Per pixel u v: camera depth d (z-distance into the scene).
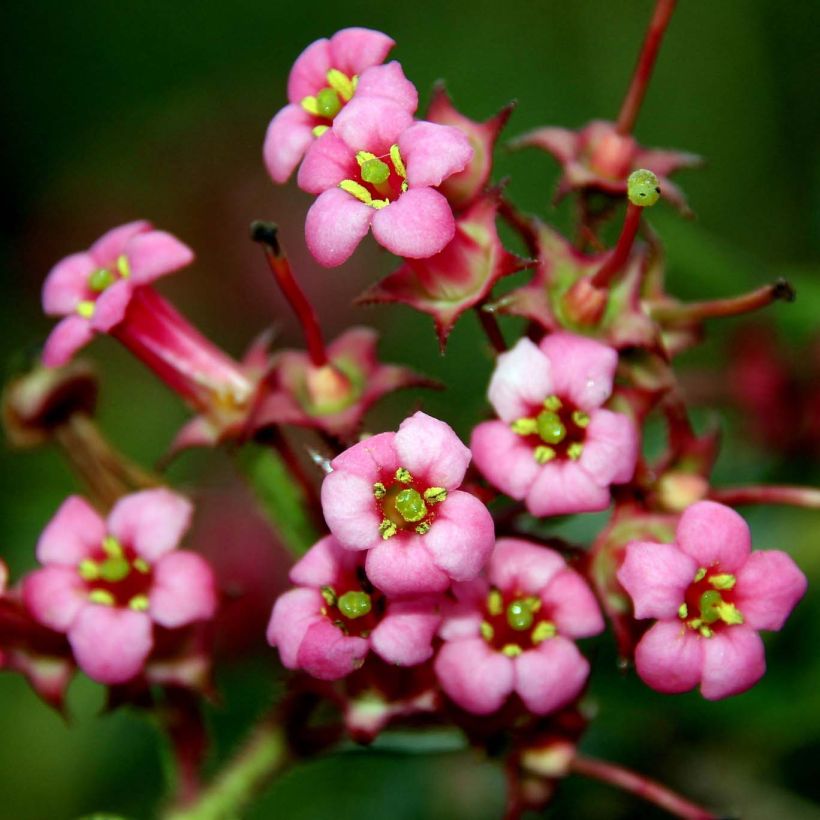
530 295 0.22
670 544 0.21
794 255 0.30
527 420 0.22
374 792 0.27
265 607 0.27
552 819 0.25
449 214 0.21
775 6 0.30
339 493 0.21
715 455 0.23
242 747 0.23
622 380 0.23
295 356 0.23
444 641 0.22
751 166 0.30
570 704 0.22
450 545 0.21
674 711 0.25
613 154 0.23
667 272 0.26
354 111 0.22
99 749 0.28
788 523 0.26
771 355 0.27
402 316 0.31
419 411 0.21
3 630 0.23
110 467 0.24
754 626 0.21
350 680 0.22
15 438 0.24
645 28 0.31
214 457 0.30
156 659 0.22
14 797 0.28
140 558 0.22
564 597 0.22
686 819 0.23
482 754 0.22
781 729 0.25
